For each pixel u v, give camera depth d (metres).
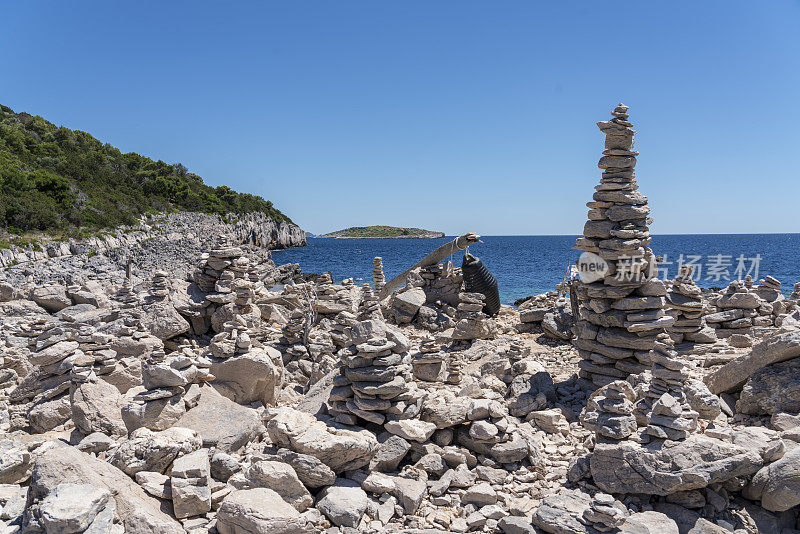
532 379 11.78
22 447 8.02
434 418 9.42
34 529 5.70
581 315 12.91
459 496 8.09
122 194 88.50
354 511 7.13
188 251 65.75
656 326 11.43
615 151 11.81
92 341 11.71
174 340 16.97
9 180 62.62
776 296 18.75
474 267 22.81
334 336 15.88
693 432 8.28
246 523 6.40
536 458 8.83
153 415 8.98
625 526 6.72
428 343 12.90
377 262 25.91
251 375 11.12
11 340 15.71
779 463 7.52
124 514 6.35
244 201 150.38
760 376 10.23
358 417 9.58
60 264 43.00
